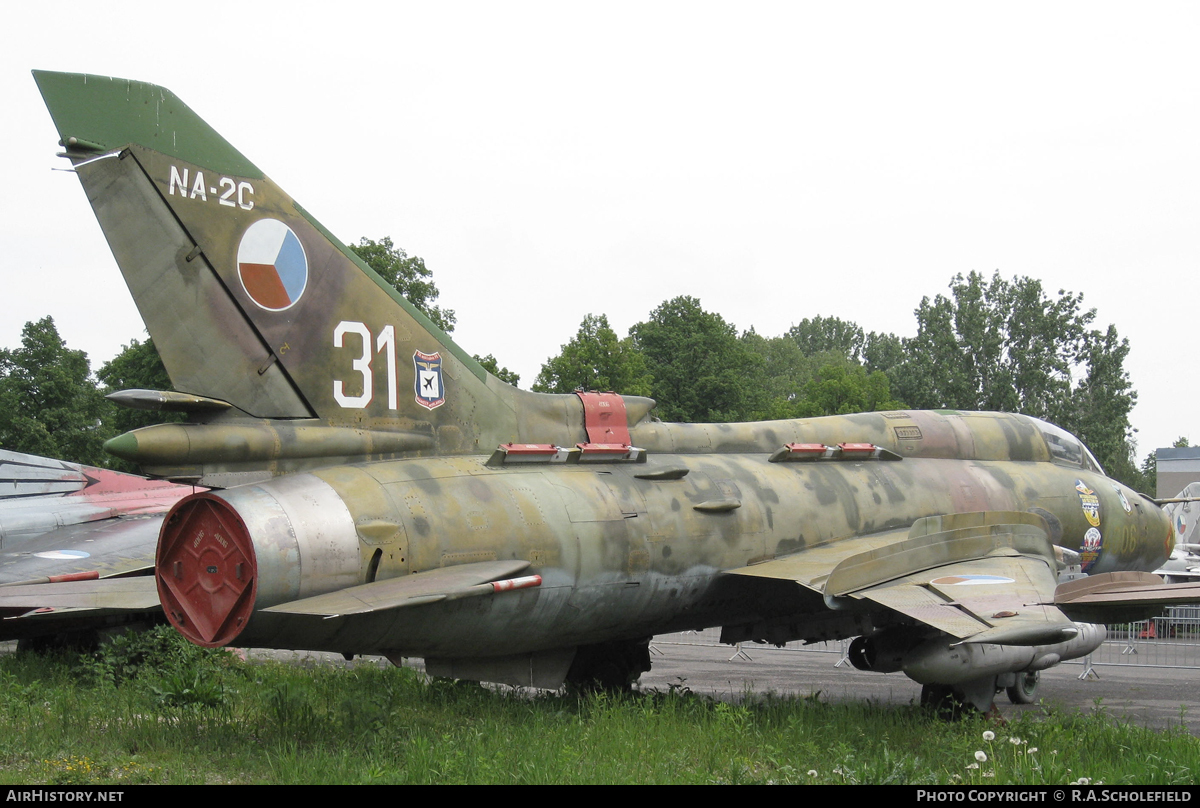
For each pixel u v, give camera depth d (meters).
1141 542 14.05
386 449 8.80
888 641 9.84
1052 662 10.10
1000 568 8.96
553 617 8.73
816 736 8.21
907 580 8.80
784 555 10.34
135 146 7.99
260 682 10.52
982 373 45.31
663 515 9.52
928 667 9.20
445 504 8.23
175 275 8.05
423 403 9.14
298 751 7.18
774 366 85.00
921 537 9.09
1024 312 45.38
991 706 9.87
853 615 10.19
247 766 6.77
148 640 10.70
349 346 8.75
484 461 9.11
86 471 15.64
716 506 9.86
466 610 8.14
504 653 8.85
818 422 12.07
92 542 12.91
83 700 9.01
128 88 8.02
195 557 7.50
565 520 8.78
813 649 16.39
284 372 8.40
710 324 48.06
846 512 10.98
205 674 9.75
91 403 33.81
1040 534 9.84
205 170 8.25
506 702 9.59
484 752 6.97
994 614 7.75
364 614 7.48
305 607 6.82
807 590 10.42
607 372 39.19
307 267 8.63
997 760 7.20
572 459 9.62
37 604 7.98
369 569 7.63
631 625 9.61
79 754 6.95
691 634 18.86
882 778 6.68
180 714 8.32
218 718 8.27
